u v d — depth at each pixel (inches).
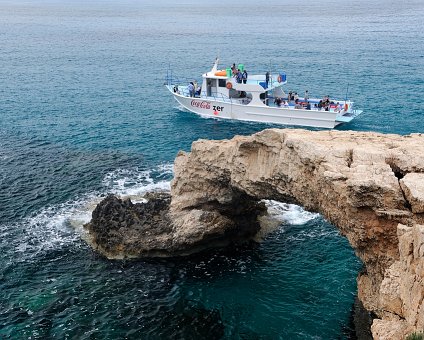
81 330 1094.4
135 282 1273.4
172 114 2923.2
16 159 2122.3
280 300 1191.6
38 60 4781.0
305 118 2647.6
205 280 1282.0
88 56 5093.5
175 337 1077.8
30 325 1106.7
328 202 999.6
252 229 1480.1
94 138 2452.0
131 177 1958.7
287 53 5064.0
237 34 7160.4
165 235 1392.7
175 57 4975.4
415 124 2586.1
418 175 890.1
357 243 949.2
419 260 692.1
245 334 1081.4
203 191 1424.7
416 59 4384.8
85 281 1274.6
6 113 2859.3
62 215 1622.8
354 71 3939.5
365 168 925.8
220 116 2842.0
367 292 1007.6
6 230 1521.9
